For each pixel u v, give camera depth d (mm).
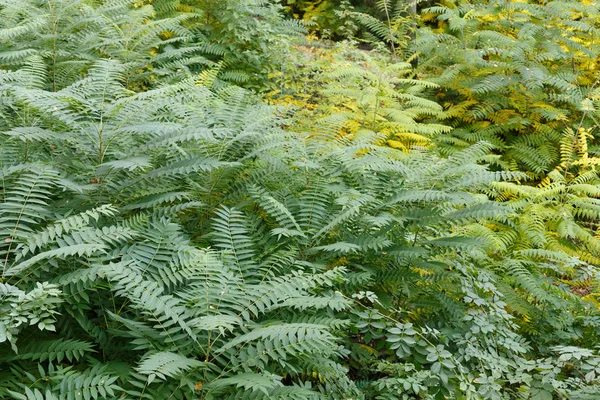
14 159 3658
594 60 8852
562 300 4539
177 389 2623
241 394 2709
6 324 2439
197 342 2785
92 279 2771
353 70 7188
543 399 3205
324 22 10359
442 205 4395
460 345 3775
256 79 7477
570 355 3326
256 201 3965
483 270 4516
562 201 6688
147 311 2783
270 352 2742
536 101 8242
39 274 2906
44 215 3227
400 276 3893
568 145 7250
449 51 8617
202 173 4039
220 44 7480
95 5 6719
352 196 3988
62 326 2969
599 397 3201
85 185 3449
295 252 3568
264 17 8383
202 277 3033
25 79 4426
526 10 8875
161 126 3592
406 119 7156
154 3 7387
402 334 3367
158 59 6660
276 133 4566
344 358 3764
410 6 9469
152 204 3520
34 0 6090
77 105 3754
